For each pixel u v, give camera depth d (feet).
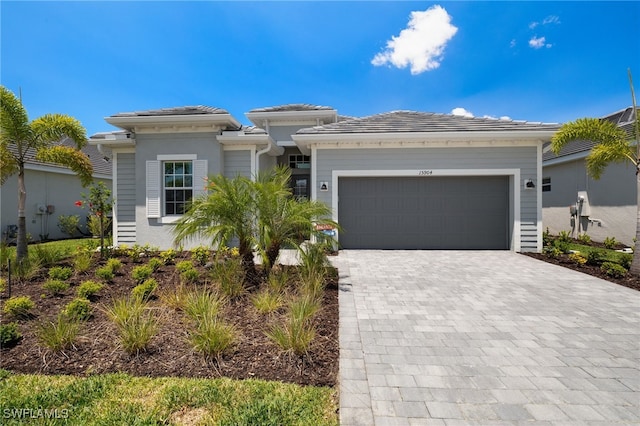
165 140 33.94
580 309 16.48
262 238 18.81
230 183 19.74
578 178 44.55
